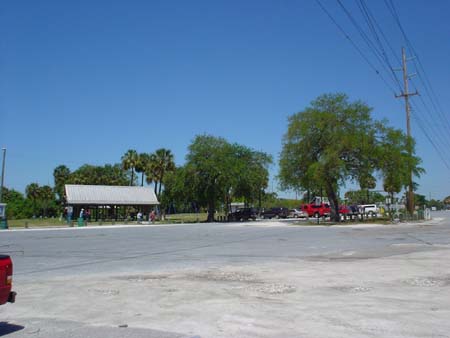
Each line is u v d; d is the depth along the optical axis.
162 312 8.51
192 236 30.73
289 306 8.73
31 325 7.71
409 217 49.88
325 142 48.22
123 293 10.45
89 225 56.44
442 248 19.08
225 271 13.66
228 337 6.77
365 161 47.56
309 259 16.31
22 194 100.56
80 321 7.97
